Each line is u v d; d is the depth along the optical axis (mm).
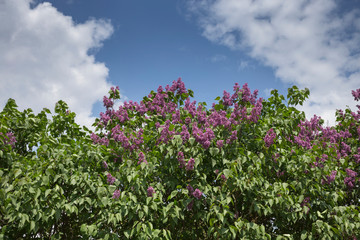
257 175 4629
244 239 4180
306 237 4824
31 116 5707
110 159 4898
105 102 6164
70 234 4957
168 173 4734
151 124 5555
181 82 6527
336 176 5398
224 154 4617
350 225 4625
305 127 6258
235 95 5582
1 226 4258
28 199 3928
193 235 4754
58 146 4922
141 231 3990
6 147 4672
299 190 4938
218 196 4453
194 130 4590
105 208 4285
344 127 7414
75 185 4484
